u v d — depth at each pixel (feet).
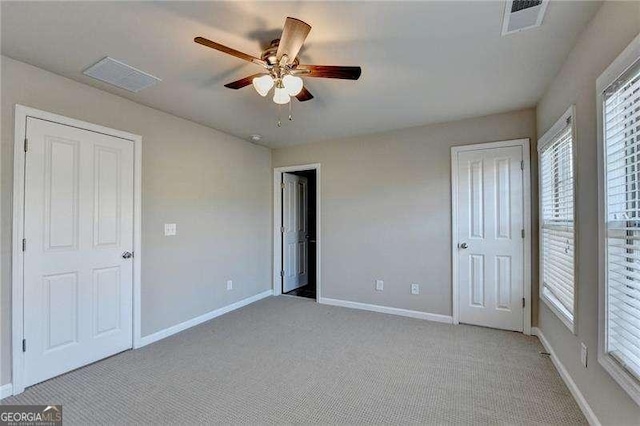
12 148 6.96
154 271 10.05
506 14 5.54
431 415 6.23
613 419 5.11
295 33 5.23
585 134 6.09
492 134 10.87
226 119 11.18
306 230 18.28
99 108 8.59
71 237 7.99
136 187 9.50
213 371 8.03
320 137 13.73
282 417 6.21
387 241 12.78
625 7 4.64
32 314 7.27
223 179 12.86
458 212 11.44
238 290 13.61
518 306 10.48
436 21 5.74
